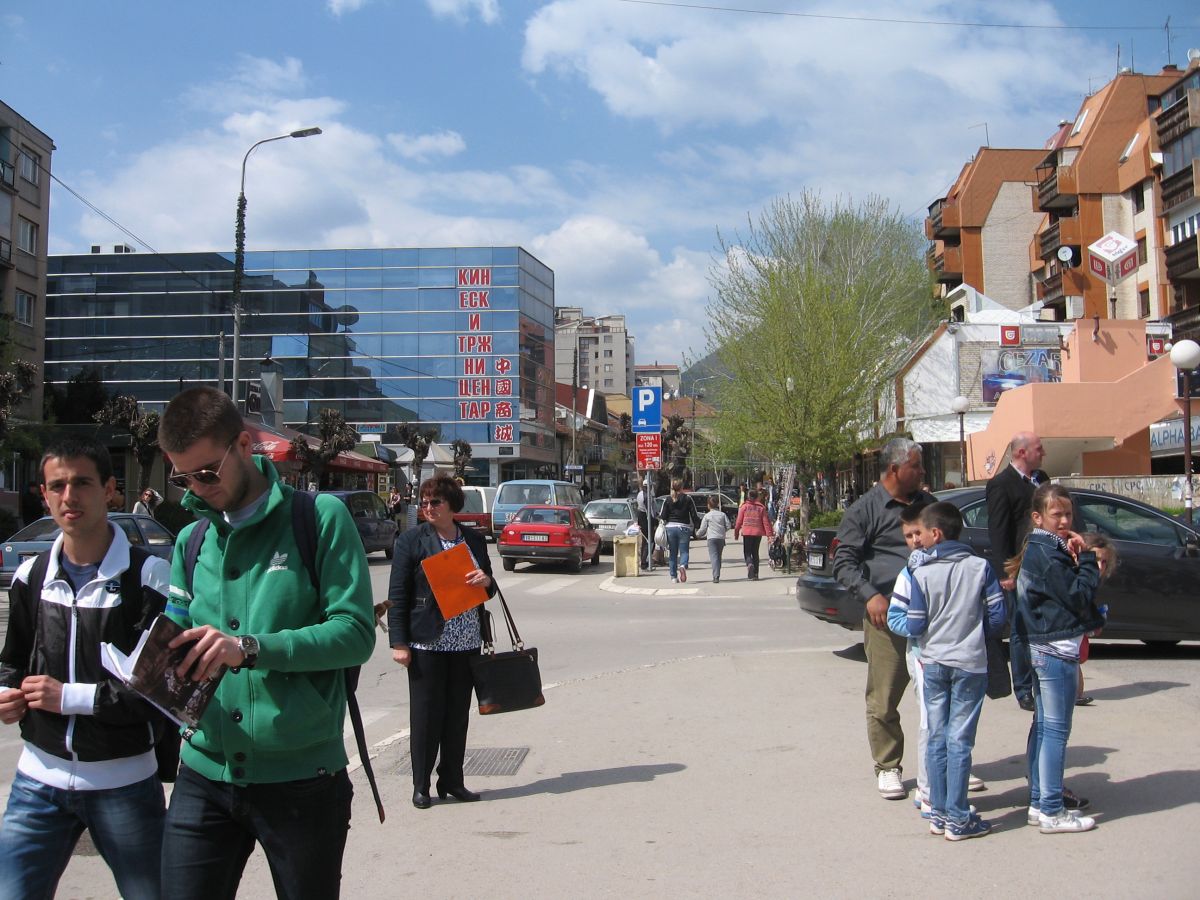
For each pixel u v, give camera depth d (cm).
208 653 264
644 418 2270
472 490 3550
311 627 282
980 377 3198
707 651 1165
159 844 335
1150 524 1005
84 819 327
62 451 331
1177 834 486
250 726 282
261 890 464
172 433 286
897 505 592
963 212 5469
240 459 295
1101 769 592
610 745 715
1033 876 444
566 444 8425
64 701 318
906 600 507
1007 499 668
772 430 2581
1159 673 911
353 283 7056
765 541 3444
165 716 324
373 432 6981
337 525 299
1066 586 492
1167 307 4025
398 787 638
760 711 799
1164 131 3822
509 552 2309
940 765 503
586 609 1641
